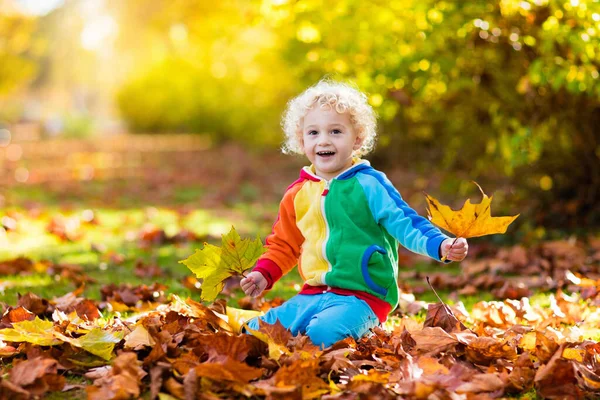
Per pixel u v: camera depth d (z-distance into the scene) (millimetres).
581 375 2262
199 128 24859
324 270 2736
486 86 5387
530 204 6418
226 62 13570
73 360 2406
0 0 22203
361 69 5480
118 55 29219
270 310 2795
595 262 4734
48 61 34156
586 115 5395
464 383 2193
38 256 5203
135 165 15492
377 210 2688
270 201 9305
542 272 4562
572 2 4004
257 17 5828
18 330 2529
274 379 2141
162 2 12648
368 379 2156
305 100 2873
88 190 10516
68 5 25219
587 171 6137
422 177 8039
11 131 33812
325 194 2781
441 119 6707
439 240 2416
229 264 2625
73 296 3465
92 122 30500
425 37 4973
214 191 10570
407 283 4152
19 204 8484
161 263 4992
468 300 3852
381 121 8117
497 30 4805
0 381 2057
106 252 5359
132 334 2469
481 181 7555
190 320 2826
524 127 5258
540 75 4562
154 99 29578
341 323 2572
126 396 2070
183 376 2172
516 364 2357
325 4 5344
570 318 3252
